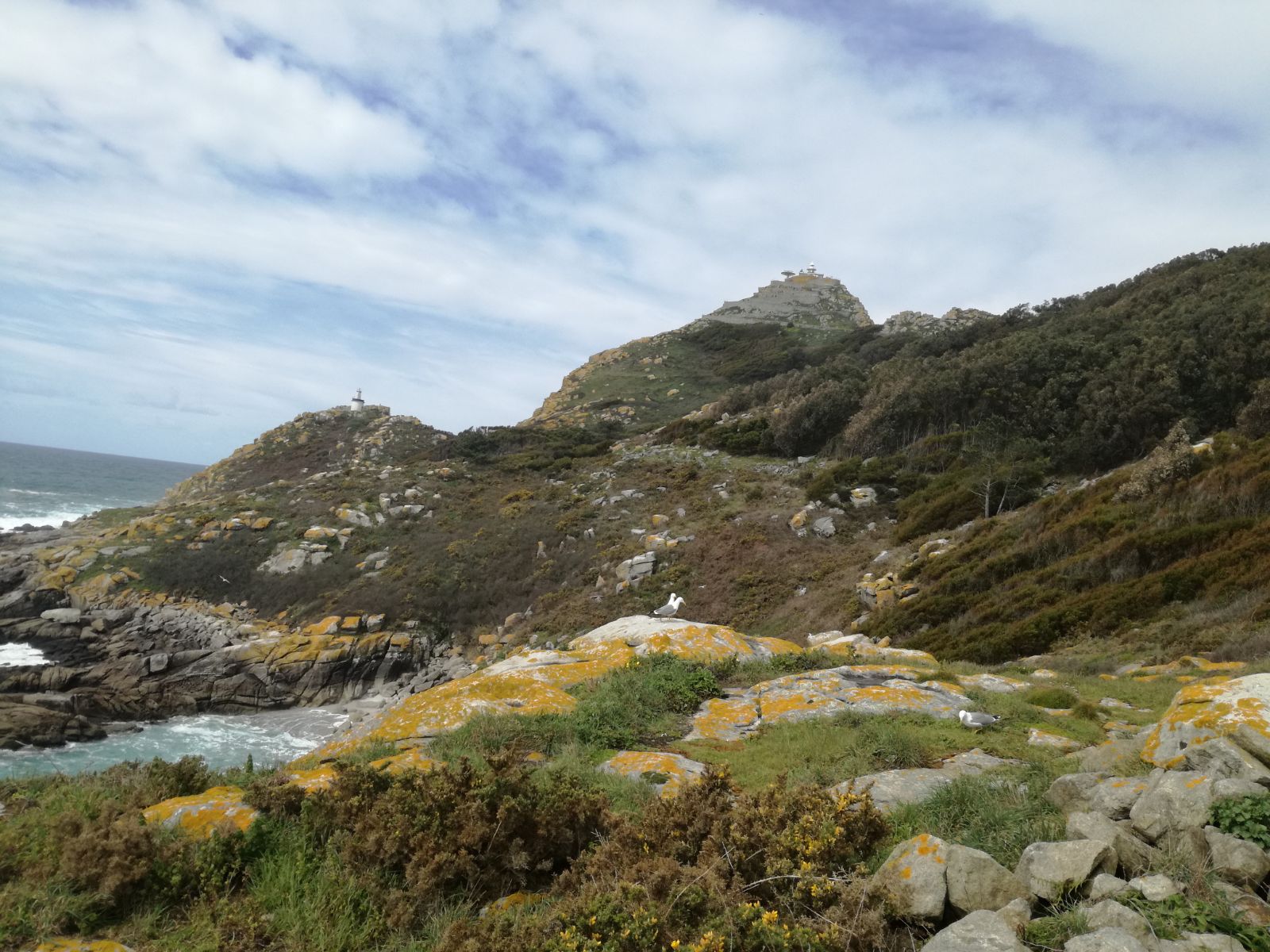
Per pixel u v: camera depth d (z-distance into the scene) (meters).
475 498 48.66
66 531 58.91
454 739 6.92
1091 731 7.72
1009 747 6.95
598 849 4.48
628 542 36.94
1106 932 2.79
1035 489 31.36
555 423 78.31
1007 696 9.17
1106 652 16.12
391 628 33.94
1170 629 16.00
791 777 6.22
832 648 13.96
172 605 36.31
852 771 6.27
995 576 23.08
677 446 53.12
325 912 3.94
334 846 4.54
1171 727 5.27
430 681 31.16
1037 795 5.03
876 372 54.66
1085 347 39.41
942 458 37.69
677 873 3.77
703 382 90.44
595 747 7.15
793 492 39.06
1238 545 17.77
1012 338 46.78
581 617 31.58
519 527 41.66
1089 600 18.75
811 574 30.02
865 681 9.51
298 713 28.23
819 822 4.00
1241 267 43.94
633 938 3.26
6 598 35.84
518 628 33.81
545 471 53.41
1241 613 15.25
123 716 25.27
